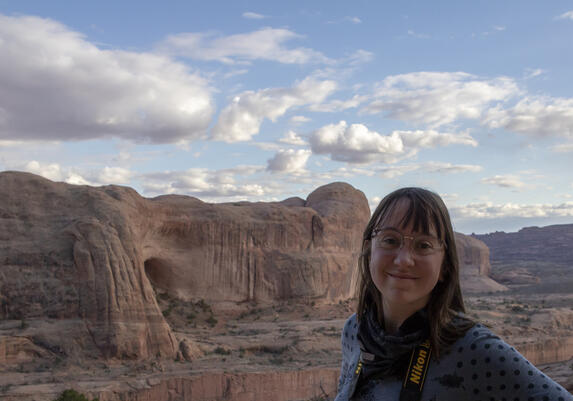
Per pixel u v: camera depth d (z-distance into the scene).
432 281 2.32
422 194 2.44
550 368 47.00
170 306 60.47
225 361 42.56
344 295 78.94
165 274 64.19
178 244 65.31
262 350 48.34
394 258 2.35
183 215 65.38
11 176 49.16
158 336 42.75
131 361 40.28
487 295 117.38
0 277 42.66
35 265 44.06
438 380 2.23
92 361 39.09
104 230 45.94
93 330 41.00
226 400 36.06
